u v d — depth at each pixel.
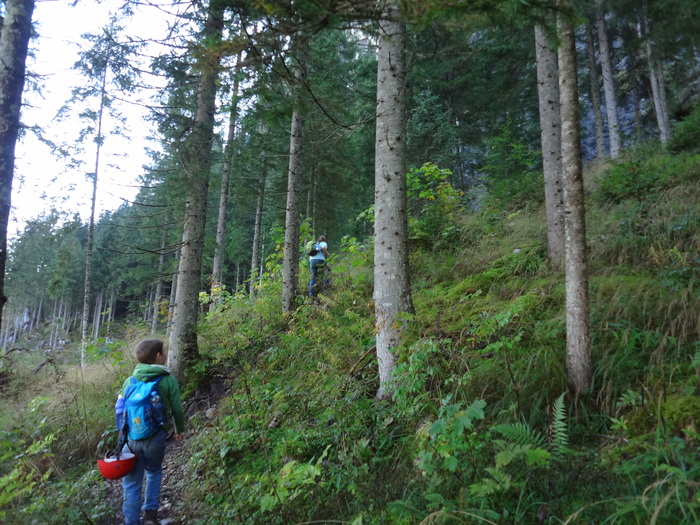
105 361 8.05
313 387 4.98
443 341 4.34
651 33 9.41
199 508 3.83
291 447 4.03
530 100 14.54
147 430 3.59
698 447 2.31
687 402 2.64
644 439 2.55
